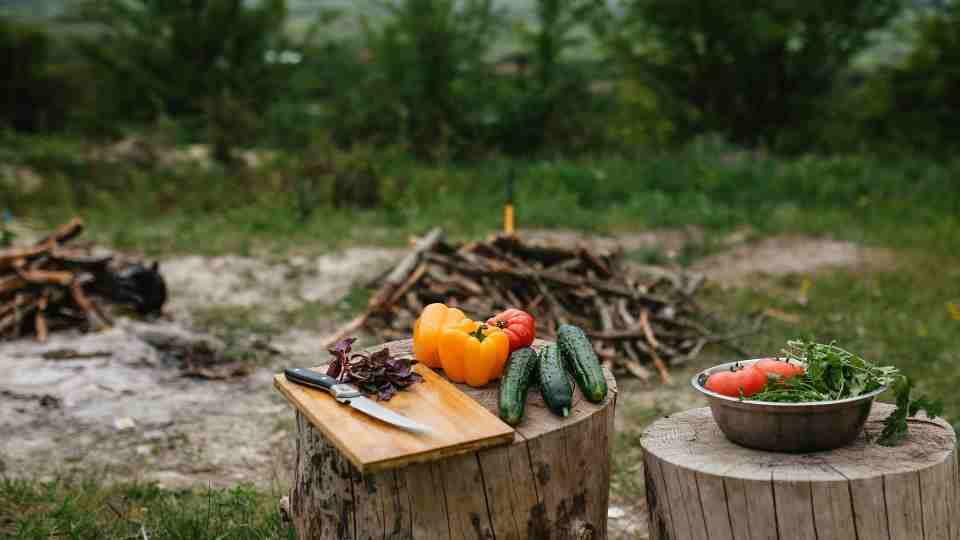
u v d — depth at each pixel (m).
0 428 5.73
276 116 21.91
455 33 21.52
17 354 7.17
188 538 4.17
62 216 14.13
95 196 15.55
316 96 26.03
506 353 3.69
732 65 22.22
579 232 13.09
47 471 5.18
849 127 21.09
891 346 7.66
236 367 7.19
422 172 16.97
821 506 2.94
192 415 6.20
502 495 3.25
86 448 5.55
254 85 26.75
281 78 26.75
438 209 14.45
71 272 8.53
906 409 3.23
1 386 6.41
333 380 3.51
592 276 8.49
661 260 11.27
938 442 3.27
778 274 10.70
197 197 15.46
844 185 15.43
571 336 3.80
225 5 26.91
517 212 13.64
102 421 5.97
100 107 26.47
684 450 3.32
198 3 27.53
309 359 7.59
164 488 4.96
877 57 24.69
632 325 7.72
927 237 12.25
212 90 26.25
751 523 3.02
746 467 3.10
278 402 6.53
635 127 21.09
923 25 19.11
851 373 3.24
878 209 14.25
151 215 14.64
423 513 3.23
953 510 3.16
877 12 21.31
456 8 21.84
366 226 13.48
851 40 21.72
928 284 9.98
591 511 3.51
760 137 20.28
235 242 12.06
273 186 15.59
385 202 14.66
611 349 7.41
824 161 17.72
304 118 22.16
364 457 2.92
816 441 3.16
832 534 2.95
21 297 7.96
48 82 25.95
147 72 27.33
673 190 15.93
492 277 8.18
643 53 23.48
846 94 22.48
